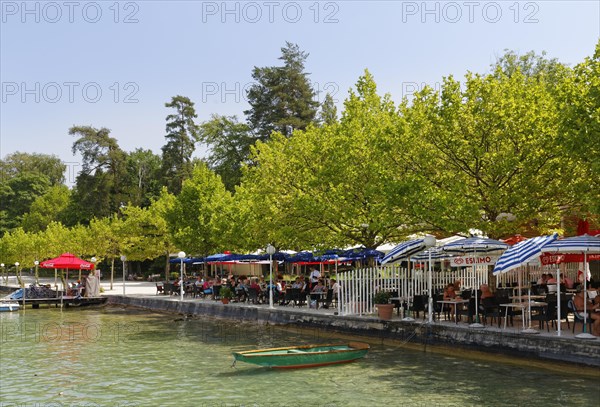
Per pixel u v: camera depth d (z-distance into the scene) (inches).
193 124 3292.3
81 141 3339.1
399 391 618.5
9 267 3558.1
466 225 898.1
